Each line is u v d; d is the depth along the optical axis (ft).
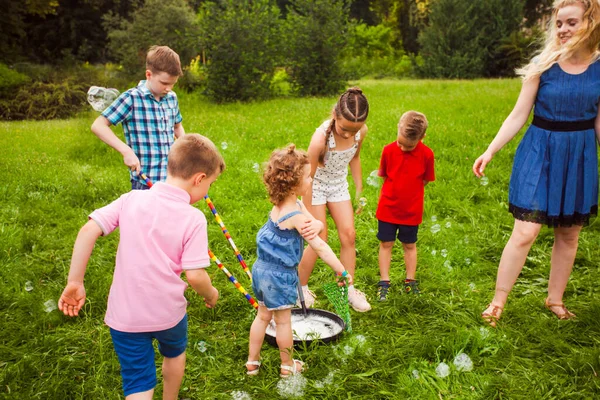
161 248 7.55
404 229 12.71
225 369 9.98
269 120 37.14
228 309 12.19
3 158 26.27
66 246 15.61
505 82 63.57
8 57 64.69
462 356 9.98
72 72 55.57
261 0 54.24
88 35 83.66
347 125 11.03
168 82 12.09
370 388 9.41
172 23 58.23
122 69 60.70
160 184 7.95
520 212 11.04
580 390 9.22
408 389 9.25
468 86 58.44
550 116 10.75
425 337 10.64
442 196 20.02
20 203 19.22
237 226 17.20
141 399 7.66
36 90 50.80
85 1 81.10
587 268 14.05
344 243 12.39
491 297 12.76
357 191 13.32
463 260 14.88
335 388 9.29
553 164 10.77
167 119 12.52
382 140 29.43
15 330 11.12
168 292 7.56
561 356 10.19
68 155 27.58
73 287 7.52
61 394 9.10
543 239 16.07
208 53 50.96
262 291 9.34
